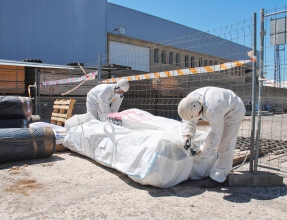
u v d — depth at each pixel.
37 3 18.50
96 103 6.22
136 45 23.95
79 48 20.48
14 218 2.67
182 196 3.23
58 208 2.89
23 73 11.62
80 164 4.71
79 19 20.53
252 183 3.64
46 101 11.70
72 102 7.89
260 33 3.77
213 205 2.98
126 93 10.16
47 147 5.02
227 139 3.50
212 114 3.14
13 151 4.72
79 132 5.12
